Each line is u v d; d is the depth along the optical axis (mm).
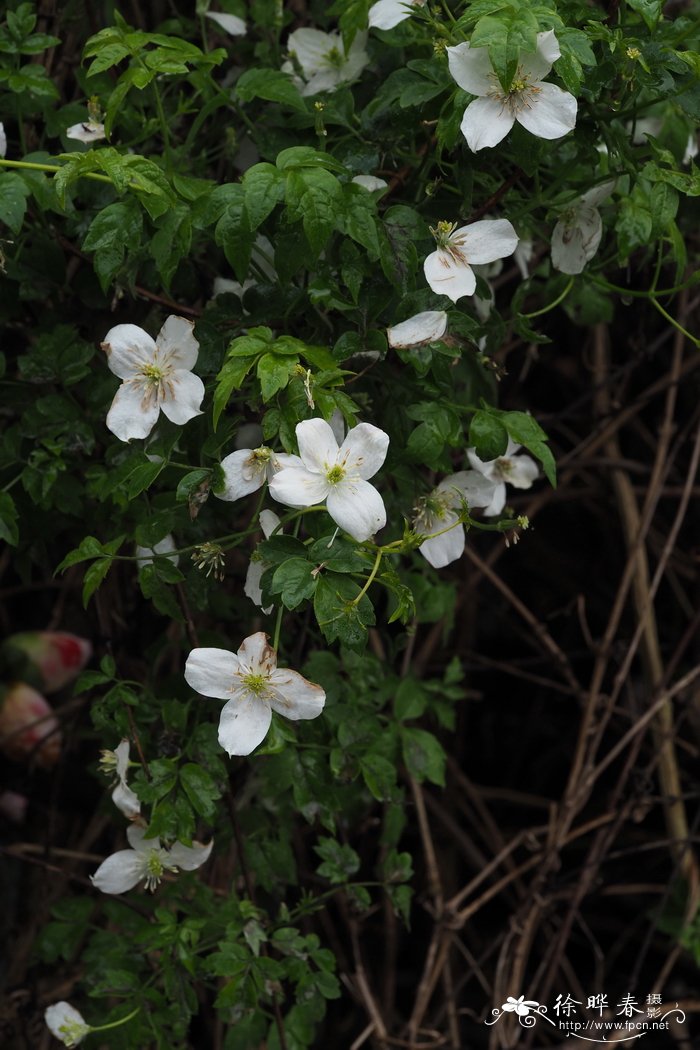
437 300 958
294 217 926
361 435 918
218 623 1144
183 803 990
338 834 1260
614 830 1222
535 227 1023
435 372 976
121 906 1090
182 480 940
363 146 996
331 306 956
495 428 973
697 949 1239
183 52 970
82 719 1232
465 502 970
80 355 1013
